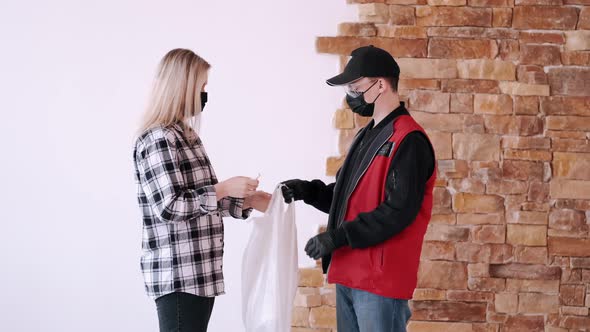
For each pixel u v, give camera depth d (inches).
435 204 121.0
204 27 122.0
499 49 120.0
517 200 120.5
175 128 82.4
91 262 123.1
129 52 122.5
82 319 123.6
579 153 119.7
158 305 81.0
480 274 121.1
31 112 122.8
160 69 84.3
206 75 86.2
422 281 121.5
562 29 119.5
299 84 121.6
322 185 96.2
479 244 120.8
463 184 120.6
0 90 122.6
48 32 122.6
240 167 122.4
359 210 81.8
